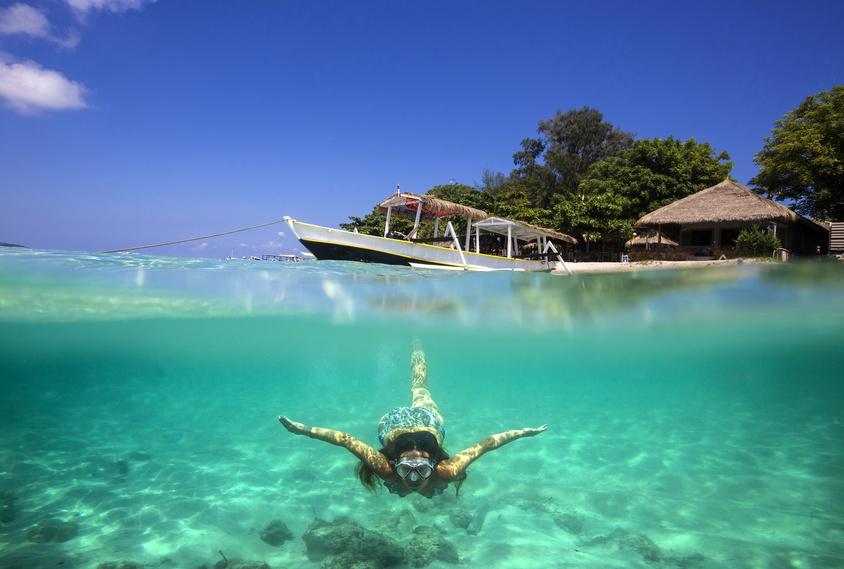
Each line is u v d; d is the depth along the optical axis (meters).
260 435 10.89
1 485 6.74
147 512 5.79
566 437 10.30
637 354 17.31
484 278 11.04
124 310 10.30
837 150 31.73
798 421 13.62
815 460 8.21
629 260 29.77
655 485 6.89
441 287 11.20
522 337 14.52
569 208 33.50
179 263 8.65
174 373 24.80
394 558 4.42
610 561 4.45
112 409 17.12
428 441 3.86
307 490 6.70
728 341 14.55
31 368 18.78
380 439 4.32
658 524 5.41
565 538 5.04
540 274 10.59
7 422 13.37
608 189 36.19
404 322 12.64
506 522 5.48
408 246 14.88
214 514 5.74
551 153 65.50
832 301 10.07
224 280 8.77
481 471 7.65
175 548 4.80
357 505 6.12
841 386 22.00
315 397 21.47
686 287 10.12
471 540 4.96
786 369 20.81
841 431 11.47
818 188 33.44
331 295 10.15
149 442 9.91
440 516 5.73
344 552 4.48
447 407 16.97
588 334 13.73
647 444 9.66
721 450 9.05
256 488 6.75
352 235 14.31
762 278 9.58
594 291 10.52
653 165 40.38
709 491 6.61
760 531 5.21
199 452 8.95
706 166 39.38
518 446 9.35
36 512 5.76
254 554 4.70
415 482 3.72
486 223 18.92
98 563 4.42
